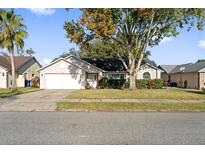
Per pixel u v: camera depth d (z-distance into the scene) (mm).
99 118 9922
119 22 24422
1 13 25078
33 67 43000
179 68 45594
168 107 13086
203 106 13414
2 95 20469
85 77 32719
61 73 32781
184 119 9781
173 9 22922
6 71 34594
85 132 7328
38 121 9172
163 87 32594
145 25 25000
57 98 17797
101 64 39469
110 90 26641
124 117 10211
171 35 25453
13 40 25922
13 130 7578
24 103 14906
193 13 23234
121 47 28625
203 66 35312
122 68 38062
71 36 24141
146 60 42750
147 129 7793
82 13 21984
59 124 8586
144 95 20031
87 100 16359
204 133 7270
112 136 6848
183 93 22750
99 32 21703
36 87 35688
